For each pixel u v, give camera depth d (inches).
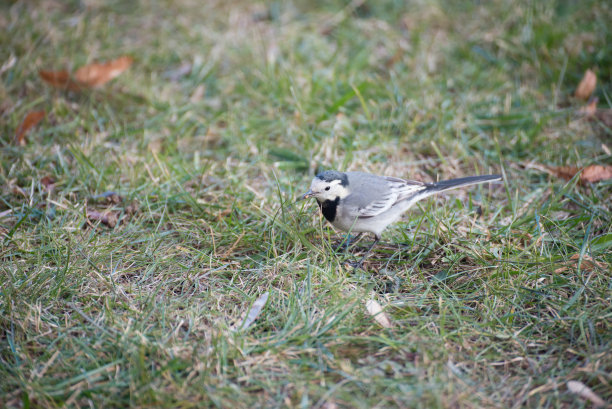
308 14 468.1
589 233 267.9
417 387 189.0
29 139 337.7
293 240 264.8
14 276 238.4
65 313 222.7
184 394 186.9
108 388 188.5
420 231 283.7
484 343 212.2
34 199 290.4
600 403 184.9
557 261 251.1
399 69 409.1
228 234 271.4
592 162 323.9
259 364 200.1
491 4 460.8
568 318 218.2
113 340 207.5
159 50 426.6
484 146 347.6
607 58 398.9
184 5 473.1
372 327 217.8
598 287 234.7
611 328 214.1
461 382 193.8
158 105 373.7
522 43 419.5
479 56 421.7
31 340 207.6
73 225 274.2
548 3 445.4
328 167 325.7
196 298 233.8
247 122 360.5
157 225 280.1
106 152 330.0
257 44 430.9
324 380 194.1
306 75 391.5
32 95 373.1
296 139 351.3
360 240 286.2
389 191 266.2
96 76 376.8
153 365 198.1
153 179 306.5
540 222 277.3
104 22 447.8
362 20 460.4
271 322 221.5
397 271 256.5
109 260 253.3
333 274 246.8
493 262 251.8
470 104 372.5
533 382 195.5
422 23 453.1
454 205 301.9
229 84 396.8
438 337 212.1
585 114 361.7
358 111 373.7
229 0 477.7
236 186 309.0
